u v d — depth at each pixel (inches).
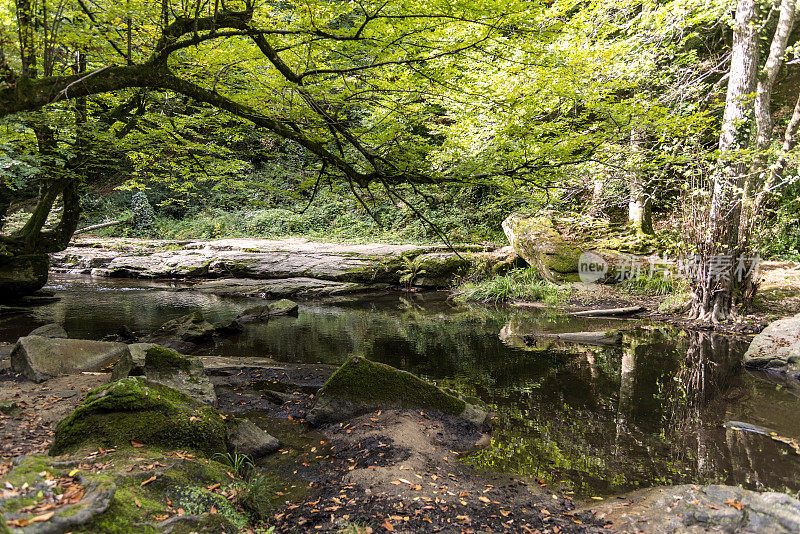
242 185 253.1
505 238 605.6
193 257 596.4
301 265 553.9
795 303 356.8
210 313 396.8
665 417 179.6
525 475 136.4
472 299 464.4
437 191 218.5
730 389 210.2
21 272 376.8
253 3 159.5
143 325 340.8
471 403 185.3
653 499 116.8
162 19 165.8
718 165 282.7
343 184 231.3
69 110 223.6
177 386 174.2
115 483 95.7
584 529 105.9
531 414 183.6
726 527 100.7
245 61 179.8
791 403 193.2
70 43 155.6
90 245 661.3
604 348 281.6
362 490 122.6
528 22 149.2
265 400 193.9
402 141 200.4
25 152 239.6
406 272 535.5
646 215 508.4
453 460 145.3
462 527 106.5
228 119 221.1
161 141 238.5
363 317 388.8
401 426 160.6
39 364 194.7
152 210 784.3
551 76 218.8
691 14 405.7
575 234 493.0
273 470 138.9
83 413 128.1
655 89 417.7
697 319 343.9
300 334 324.2
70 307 409.1
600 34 406.9
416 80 174.7
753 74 326.0
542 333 319.9
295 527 107.1
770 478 133.3
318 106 172.6
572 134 196.5
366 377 178.5
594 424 173.8
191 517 93.6
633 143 253.1
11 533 70.1
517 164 197.6
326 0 148.3
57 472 94.7
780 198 443.5
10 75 122.0
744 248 331.3
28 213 607.8
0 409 147.3
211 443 133.2
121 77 145.9
